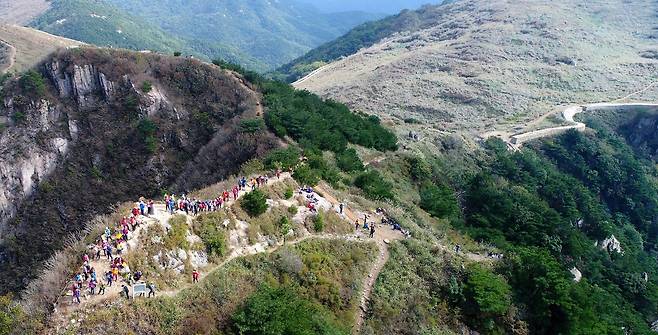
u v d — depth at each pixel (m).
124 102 104.31
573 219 88.38
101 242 32.59
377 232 50.59
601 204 106.44
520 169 101.81
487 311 42.66
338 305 38.62
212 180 86.44
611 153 121.62
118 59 107.44
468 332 42.06
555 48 183.62
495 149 110.81
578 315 44.38
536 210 75.12
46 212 95.12
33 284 31.17
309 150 70.00
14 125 100.75
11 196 96.00
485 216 72.94
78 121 103.56
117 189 97.50
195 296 32.34
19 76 107.06
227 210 40.97
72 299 28.67
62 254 32.69
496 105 148.62
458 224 68.56
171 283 32.56
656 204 111.75
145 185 97.75
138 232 34.03
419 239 51.66
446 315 42.69
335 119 94.12
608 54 185.88
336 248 44.34
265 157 64.38
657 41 197.62
